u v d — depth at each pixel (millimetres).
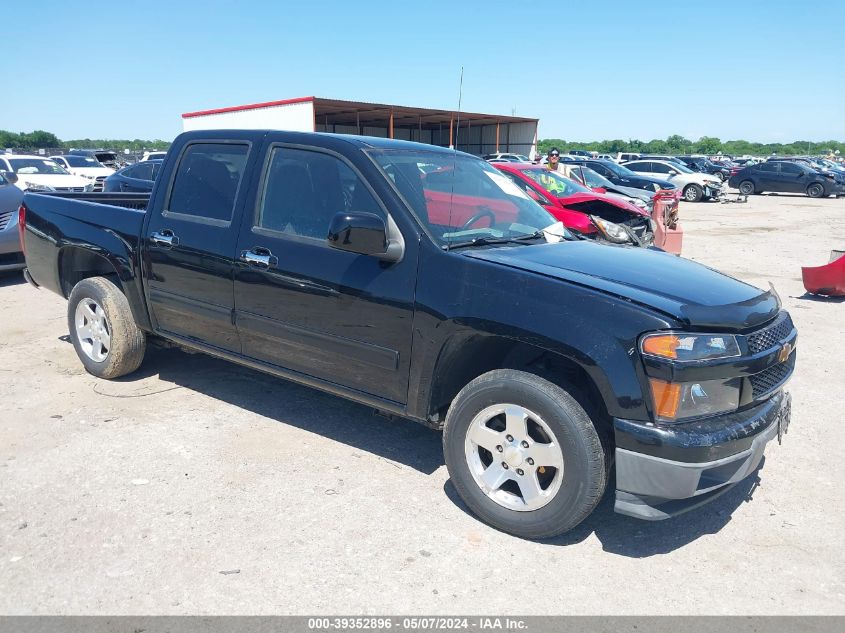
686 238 15289
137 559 3061
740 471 3111
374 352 3621
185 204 4469
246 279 4062
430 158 4184
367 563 3082
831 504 3738
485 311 3223
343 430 4465
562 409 3062
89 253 5113
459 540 3291
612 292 3100
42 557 3057
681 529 3471
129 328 4945
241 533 3279
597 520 3537
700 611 2846
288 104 25734
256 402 4859
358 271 3619
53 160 22828
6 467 3836
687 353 2918
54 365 5527
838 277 8609
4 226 8320
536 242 3965
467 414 3359
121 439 4215
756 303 3355
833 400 5266
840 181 29375
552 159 14453
